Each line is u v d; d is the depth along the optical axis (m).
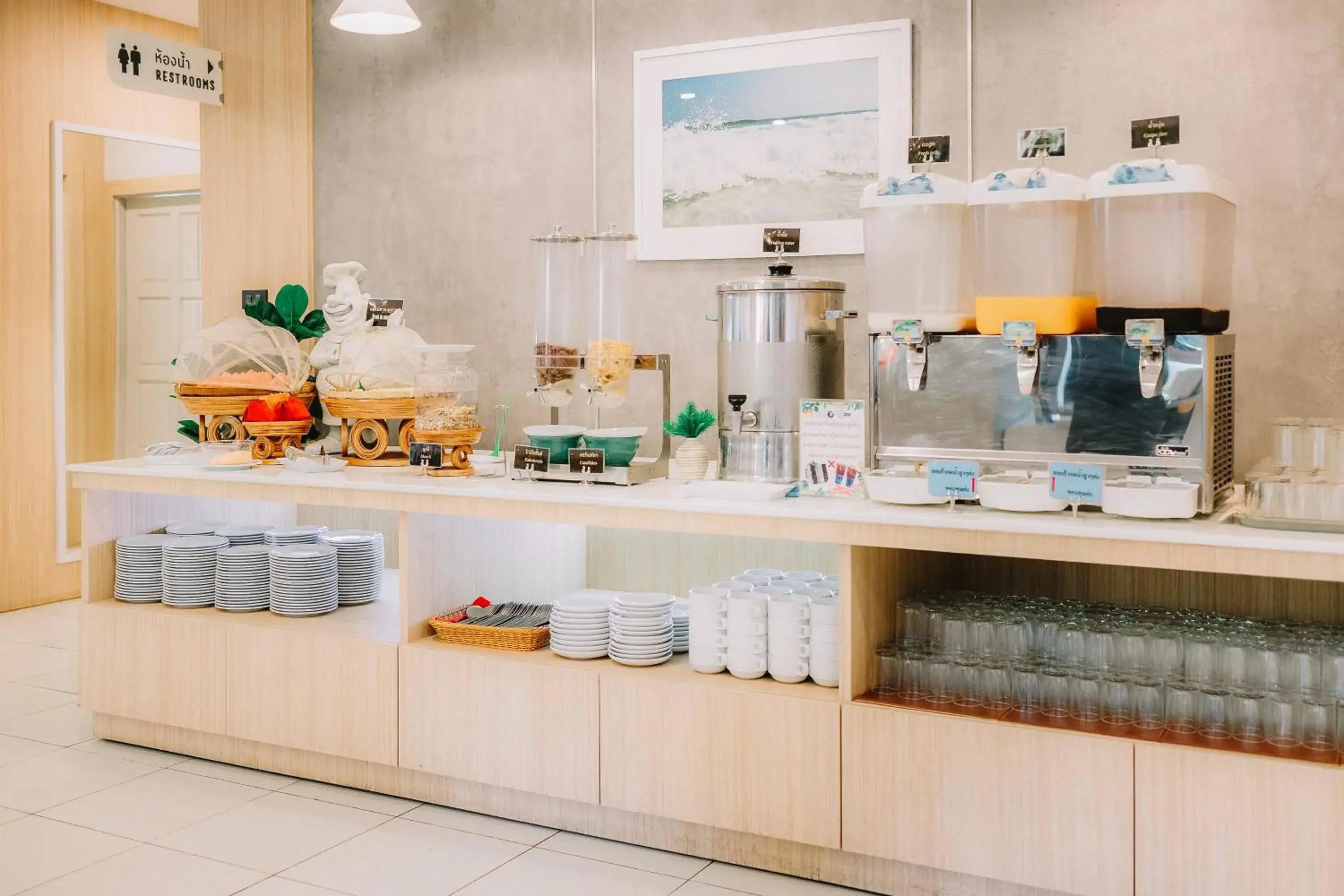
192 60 4.83
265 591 3.81
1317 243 3.20
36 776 3.62
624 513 3.05
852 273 3.80
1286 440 2.62
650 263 4.12
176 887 2.84
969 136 3.62
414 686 3.34
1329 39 3.17
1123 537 2.50
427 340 4.61
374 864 2.99
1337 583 2.97
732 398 3.28
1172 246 2.58
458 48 4.48
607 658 3.25
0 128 5.93
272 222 4.92
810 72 3.82
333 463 3.72
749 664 3.00
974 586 3.43
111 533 3.98
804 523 2.83
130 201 6.51
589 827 3.19
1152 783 2.47
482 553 3.66
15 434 6.07
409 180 4.62
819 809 2.83
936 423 2.83
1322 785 2.32
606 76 4.19
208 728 3.70
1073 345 2.68
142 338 6.54
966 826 2.66
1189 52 3.33
